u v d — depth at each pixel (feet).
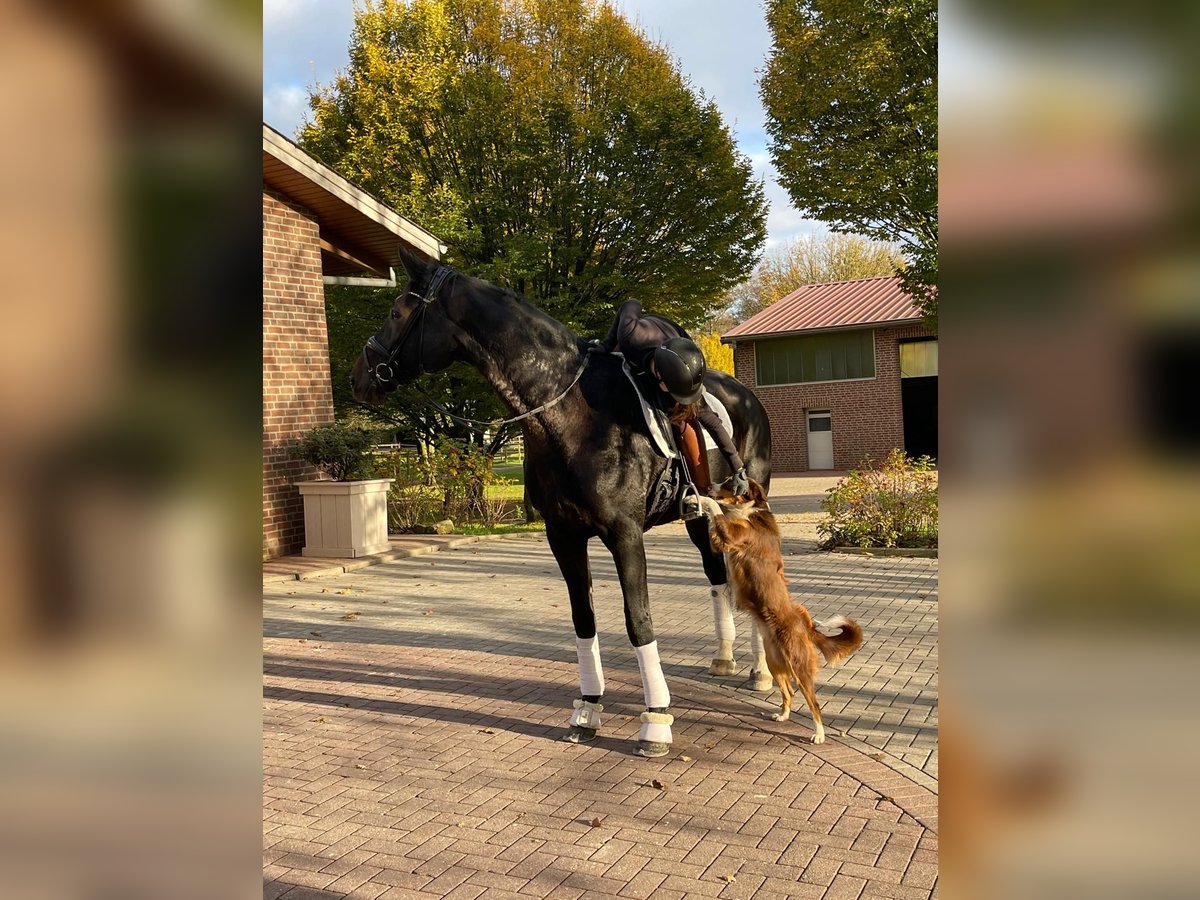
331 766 15.49
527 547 45.09
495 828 12.87
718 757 15.49
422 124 60.39
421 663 22.52
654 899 10.73
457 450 53.06
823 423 101.45
